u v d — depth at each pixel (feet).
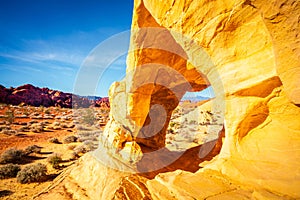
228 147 13.47
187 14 12.62
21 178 26.30
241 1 9.84
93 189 18.57
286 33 7.74
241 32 10.97
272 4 7.74
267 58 10.41
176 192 10.34
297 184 8.70
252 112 12.39
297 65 7.79
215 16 11.35
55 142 52.65
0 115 94.48
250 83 11.39
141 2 17.33
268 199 8.38
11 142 47.96
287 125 11.46
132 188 14.06
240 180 10.74
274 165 10.48
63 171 28.27
